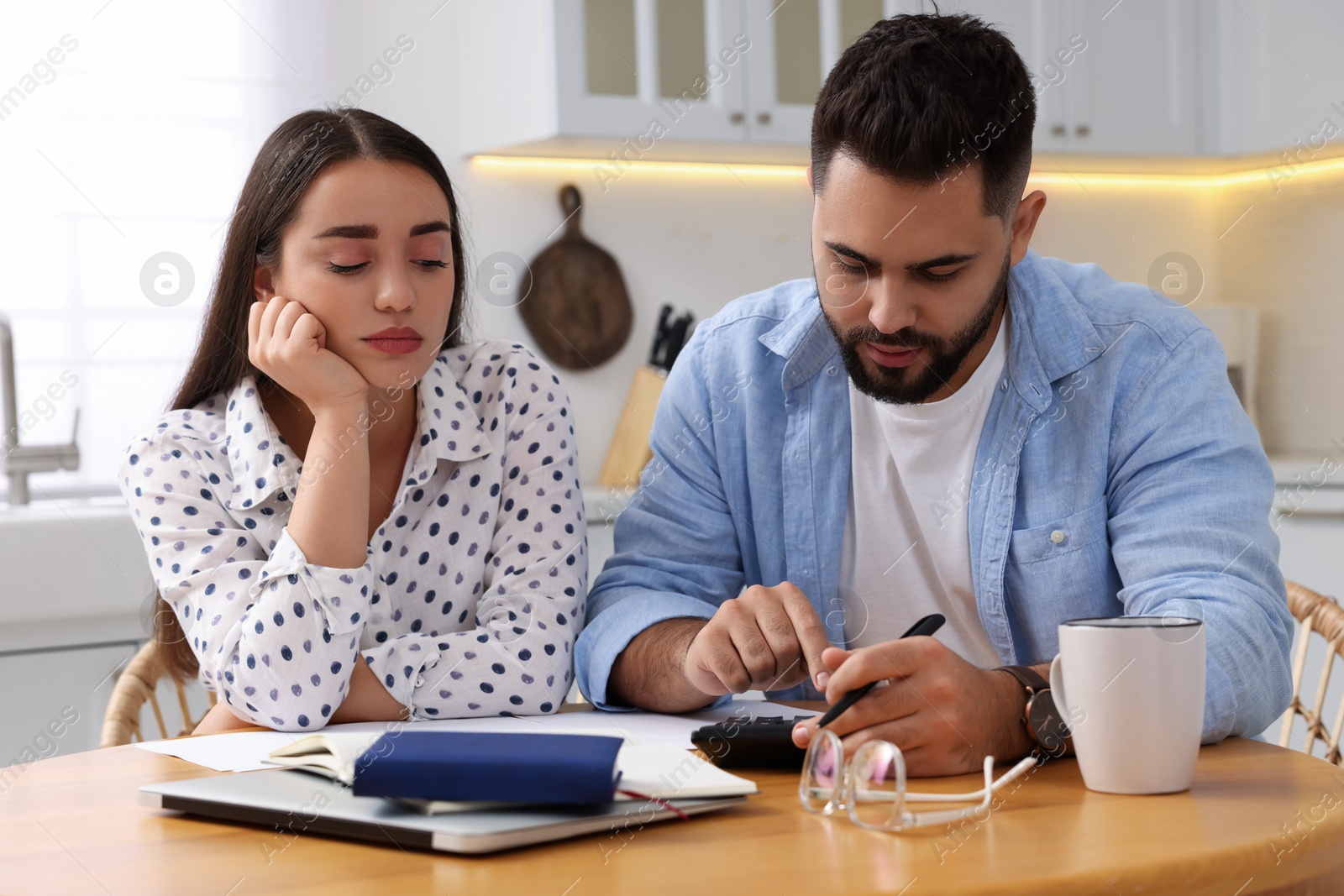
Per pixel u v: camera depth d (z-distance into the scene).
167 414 1.19
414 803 0.68
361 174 1.09
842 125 0.99
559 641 1.12
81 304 2.44
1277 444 3.37
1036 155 3.05
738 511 1.30
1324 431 3.23
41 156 2.39
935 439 1.20
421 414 1.19
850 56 1.03
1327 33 3.07
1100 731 0.74
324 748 0.76
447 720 1.05
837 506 1.25
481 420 1.25
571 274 2.79
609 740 0.70
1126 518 1.11
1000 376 1.18
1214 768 0.81
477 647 1.08
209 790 0.72
